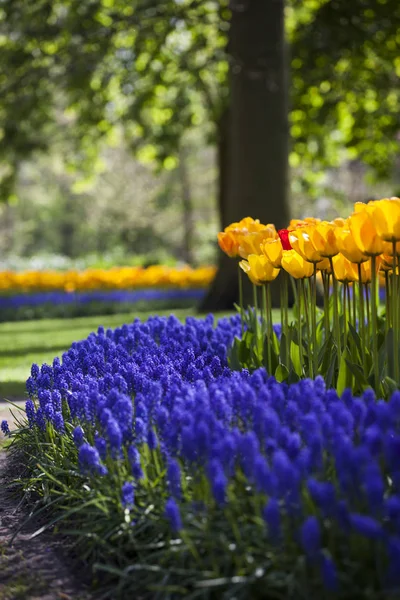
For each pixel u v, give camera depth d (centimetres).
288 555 226
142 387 366
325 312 408
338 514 213
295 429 279
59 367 434
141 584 264
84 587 282
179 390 336
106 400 343
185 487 264
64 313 1853
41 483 378
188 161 3894
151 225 4184
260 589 231
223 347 485
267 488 224
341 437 233
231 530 248
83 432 353
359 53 1633
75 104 1788
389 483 245
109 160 4088
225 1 1589
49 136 1961
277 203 1250
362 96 1803
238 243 464
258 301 1277
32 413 402
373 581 212
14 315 1859
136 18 1570
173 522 236
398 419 243
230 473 251
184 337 525
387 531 216
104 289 1886
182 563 252
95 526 305
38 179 4834
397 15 1562
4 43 1691
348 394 293
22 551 320
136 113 1744
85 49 1588
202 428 255
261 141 1247
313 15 1666
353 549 214
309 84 1716
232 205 1272
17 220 5406
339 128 1927
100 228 4462
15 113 1620
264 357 427
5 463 458
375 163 1923
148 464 293
